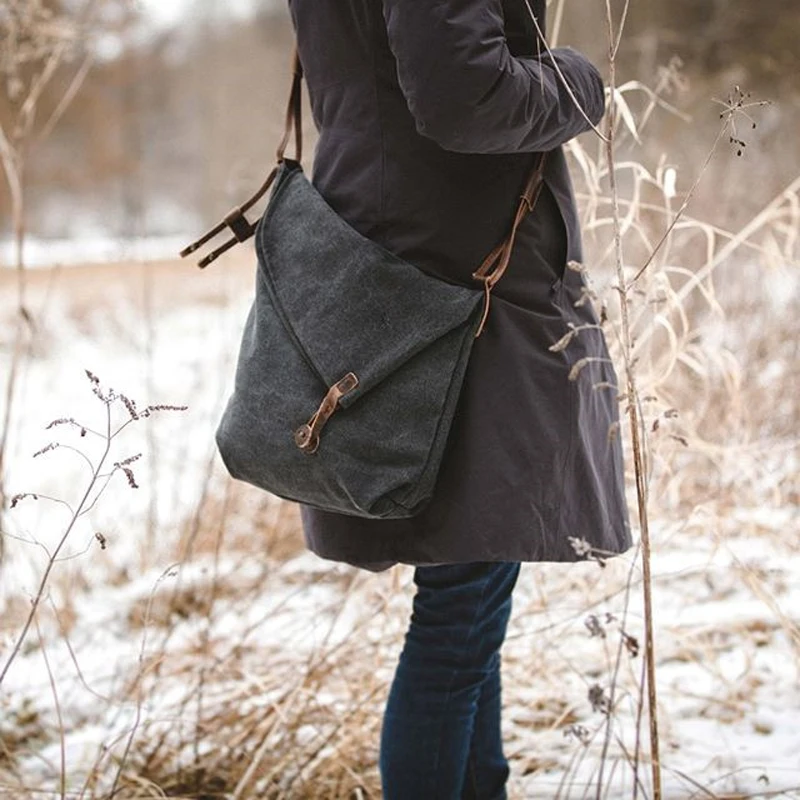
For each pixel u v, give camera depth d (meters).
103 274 14.03
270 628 3.89
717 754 3.11
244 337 2.45
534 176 2.29
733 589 4.09
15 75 4.09
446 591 2.38
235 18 14.30
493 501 2.21
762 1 8.98
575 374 2.17
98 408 8.33
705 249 5.36
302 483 2.26
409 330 2.19
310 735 3.22
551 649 3.43
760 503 4.40
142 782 2.95
